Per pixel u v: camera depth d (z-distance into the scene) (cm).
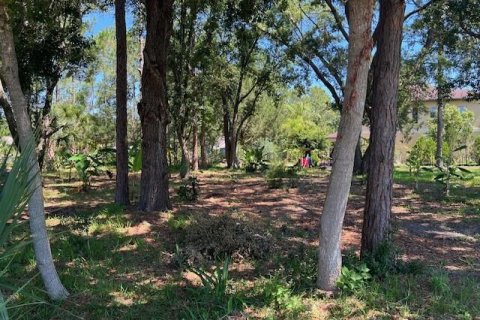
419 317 397
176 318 403
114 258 591
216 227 636
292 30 1867
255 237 617
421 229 796
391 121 513
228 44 1952
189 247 589
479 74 1625
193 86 1998
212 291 446
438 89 1744
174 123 1911
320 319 395
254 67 2508
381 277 486
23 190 241
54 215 902
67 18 1368
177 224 749
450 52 1638
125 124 964
